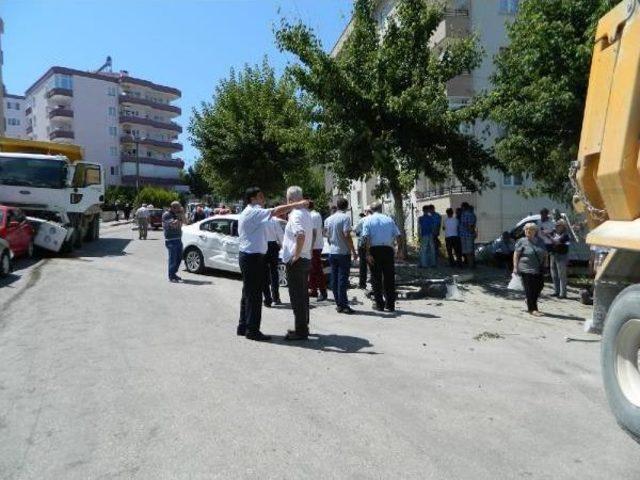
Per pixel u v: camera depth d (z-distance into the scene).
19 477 3.96
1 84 43.78
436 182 16.81
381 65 15.16
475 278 15.10
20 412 5.11
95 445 4.46
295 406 5.32
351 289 12.98
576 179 5.56
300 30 15.19
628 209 4.82
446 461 4.25
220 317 9.39
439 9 16.00
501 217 25.19
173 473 4.02
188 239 14.62
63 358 6.80
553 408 5.40
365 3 16.31
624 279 5.07
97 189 22.78
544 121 14.21
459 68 15.74
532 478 4.00
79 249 20.81
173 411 5.15
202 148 28.52
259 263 7.84
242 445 4.47
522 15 14.98
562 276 12.77
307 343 7.78
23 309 9.68
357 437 4.66
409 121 15.06
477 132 23.47
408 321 9.55
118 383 5.90
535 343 8.14
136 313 9.53
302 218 7.87
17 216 15.92
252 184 27.95
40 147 20.56
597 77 5.32
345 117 15.23
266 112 26.94
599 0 13.48
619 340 4.68
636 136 4.66
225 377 6.14
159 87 87.25
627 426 4.57
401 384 6.05
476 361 7.06
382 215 10.45
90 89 80.62
